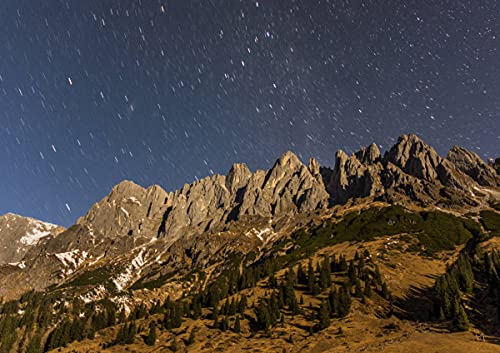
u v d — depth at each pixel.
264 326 122.56
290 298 136.62
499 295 108.12
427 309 116.38
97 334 151.50
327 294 140.50
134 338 134.12
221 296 168.50
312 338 105.81
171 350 117.69
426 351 81.62
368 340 97.50
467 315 104.06
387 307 122.62
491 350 78.38
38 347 156.88
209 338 121.88
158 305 178.00
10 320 188.50
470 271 132.62
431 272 155.50
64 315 199.62
